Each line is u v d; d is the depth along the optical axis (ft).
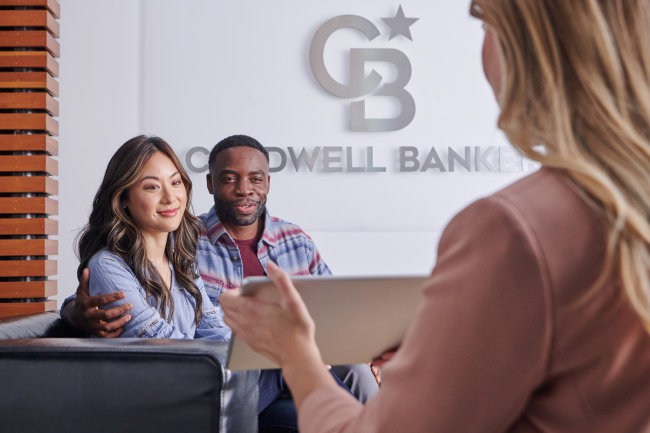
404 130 11.78
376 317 2.32
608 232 1.34
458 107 11.86
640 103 1.39
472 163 11.84
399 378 1.45
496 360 1.32
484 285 1.34
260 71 11.57
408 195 11.70
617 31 1.42
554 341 1.32
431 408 1.36
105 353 2.80
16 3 7.78
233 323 2.07
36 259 7.52
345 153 11.64
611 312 1.34
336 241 11.55
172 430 2.72
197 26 11.46
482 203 1.45
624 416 1.37
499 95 1.78
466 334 1.34
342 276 2.15
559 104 1.43
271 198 11.48
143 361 2.77
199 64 11.45
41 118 7.60
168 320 4.83
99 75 11.23
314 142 11.63
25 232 7.42
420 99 11.84
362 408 1.70
